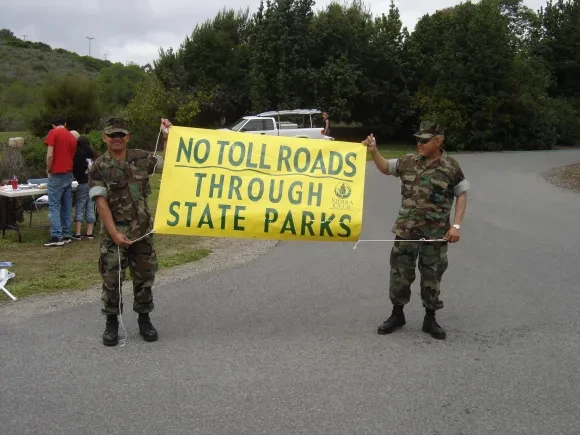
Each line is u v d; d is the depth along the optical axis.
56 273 7.73
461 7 39.25
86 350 5.10
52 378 4.54
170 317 6.02
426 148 5.27
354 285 7.27
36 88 53.50
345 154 5.65
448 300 6.65
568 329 5.71
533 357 5.02
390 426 3.85
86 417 3.94
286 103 35.56
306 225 5.60
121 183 5.08
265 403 4.16
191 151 5.57
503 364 4.87
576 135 42.78
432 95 37.78
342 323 5.87
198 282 7.38
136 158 5.20
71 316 6.00
